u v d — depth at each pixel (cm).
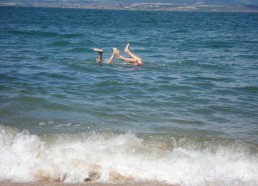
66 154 657
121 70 1448
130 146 694
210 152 698
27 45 2181
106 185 586
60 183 588
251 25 5897
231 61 1819
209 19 9081
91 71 1408
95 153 664
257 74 1477
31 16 7044
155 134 779
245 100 1082
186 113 946
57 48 2114
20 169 611
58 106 948
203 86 1239
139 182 600
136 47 2366
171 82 1277
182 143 736
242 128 848
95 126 818
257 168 646
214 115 941
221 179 610
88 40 2653
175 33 3703
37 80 1216
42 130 779
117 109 951
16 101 965
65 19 6281
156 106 995
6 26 3709
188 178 611
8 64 1477
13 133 740
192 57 1931
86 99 1025
